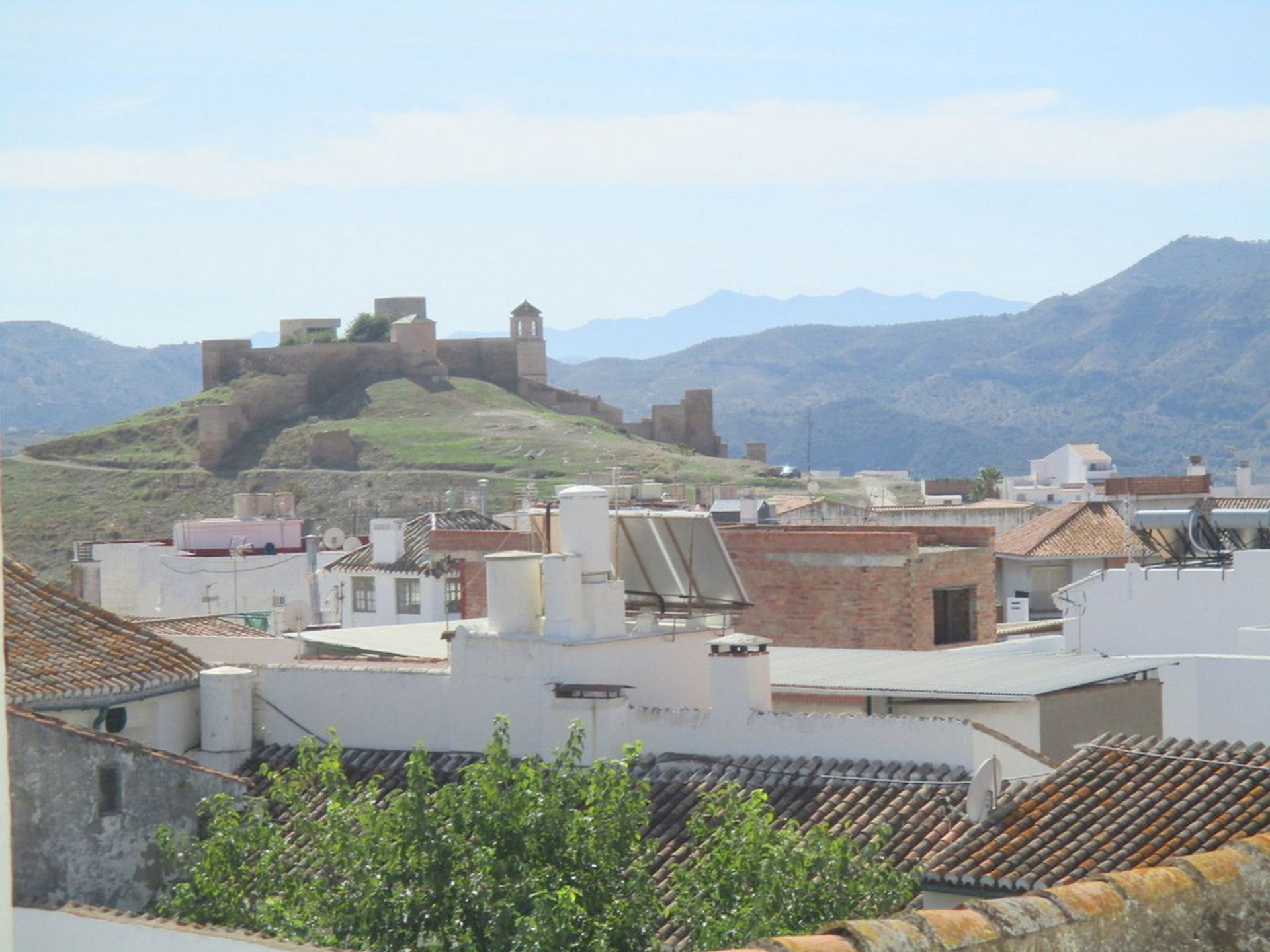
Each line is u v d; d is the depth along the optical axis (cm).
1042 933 2508
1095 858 5381
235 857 5766
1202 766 5788
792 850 5006
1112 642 10919
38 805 5981
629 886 5144
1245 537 11269
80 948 5228
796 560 11962
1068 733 7512
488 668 6988
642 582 7425
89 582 17262
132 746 6222
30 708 6506
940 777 6103
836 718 6388
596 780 5384
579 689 6744
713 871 5141
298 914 5209
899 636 11644
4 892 2053
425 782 5400
